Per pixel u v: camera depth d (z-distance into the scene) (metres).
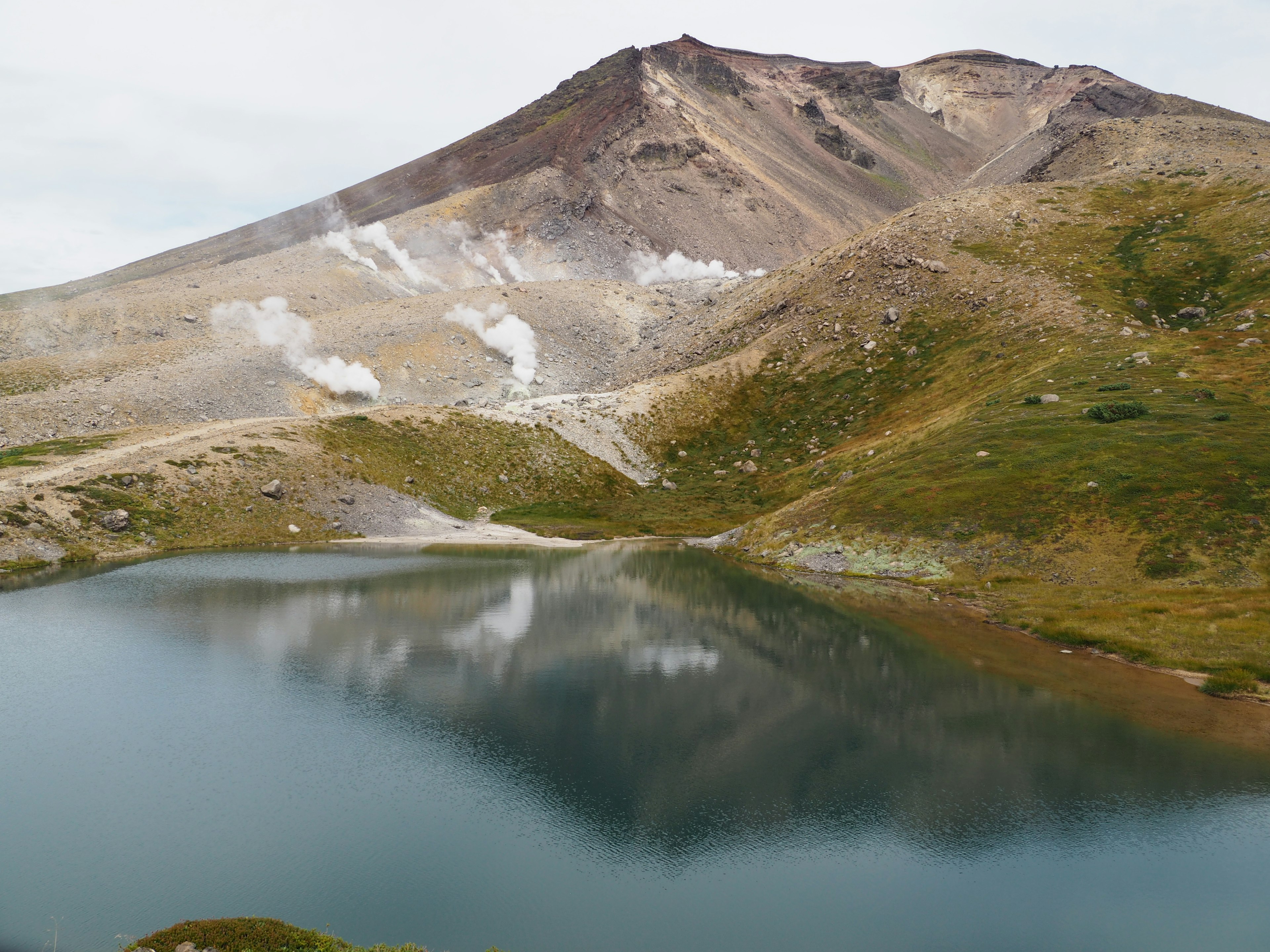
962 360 128.50
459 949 20.69
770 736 35.34
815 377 154.00
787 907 22.86
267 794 29.94
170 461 100.25
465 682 43.53
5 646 50.22
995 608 57.09
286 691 41.91
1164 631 46.09
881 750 33.66
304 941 18.45
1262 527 54.22
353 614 60.06
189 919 21.84
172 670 45.44
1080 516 63.31
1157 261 133.25
